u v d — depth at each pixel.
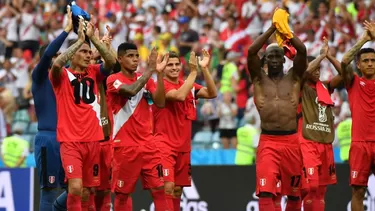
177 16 52.62
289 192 27.05
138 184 34.84
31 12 53.62
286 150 26.58
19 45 52.75
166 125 28.95
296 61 26.61
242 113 42.56
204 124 41.88
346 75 29.23
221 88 44.22
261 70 26.94
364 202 33.62
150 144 27.34
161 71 27.47
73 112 26.05
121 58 27.50
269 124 26.69
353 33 47.84
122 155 27.28
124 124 27.27
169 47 49.38
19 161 37.84
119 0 56.03
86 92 26.28
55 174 27.27
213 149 37.56
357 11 49.84
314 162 30.50
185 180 29.53
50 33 54.09
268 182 26.47
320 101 30.72
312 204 30.64
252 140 36.66
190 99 29.41
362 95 29.30
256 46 26.30
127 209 27.78
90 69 26.64
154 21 52.97
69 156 25.84
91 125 26.27
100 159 28.20
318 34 47.03
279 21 26.03
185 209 34.75
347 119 37.84
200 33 51.38
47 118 27.17
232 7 50.53
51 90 27.11
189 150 29.45
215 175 34.59
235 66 44.62
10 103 43.97
